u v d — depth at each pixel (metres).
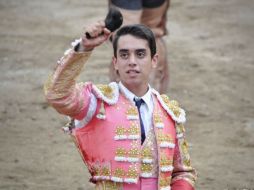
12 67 26.28
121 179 9.32
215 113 21.44
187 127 20.02
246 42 30.86
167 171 9.49
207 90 23.86
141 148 9.45
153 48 9.61
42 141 18.64
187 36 31.84
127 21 17.39
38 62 27.06
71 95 9.06
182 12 36.22
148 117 9.62
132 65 9.42
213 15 35.75
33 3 38.19
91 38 8.74
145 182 9.43
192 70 26.31
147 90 9.75
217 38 31.50
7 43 29.81
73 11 36.34
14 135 19.05
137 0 17.41
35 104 21.78
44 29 32.56
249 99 23.02
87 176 16.30
